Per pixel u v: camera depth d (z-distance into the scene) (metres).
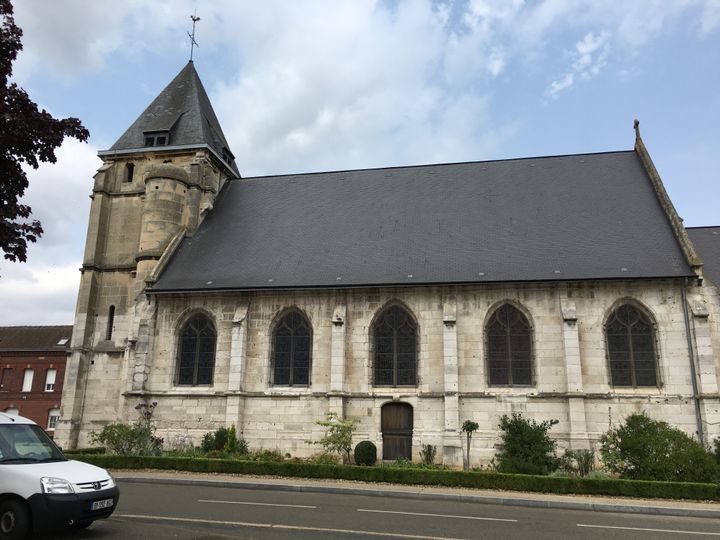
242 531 11.68
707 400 23.36
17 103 13.12
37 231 13.62
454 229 30.34
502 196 32.06
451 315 26.41
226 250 31.78
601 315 25.55
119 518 12.80
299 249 30.89
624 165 32.44
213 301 29.25
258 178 38.00
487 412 25.34
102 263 33.62
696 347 24.09
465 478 19.55
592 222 29.03
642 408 24.22
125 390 28.83
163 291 29.25
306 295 28.38
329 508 15.05
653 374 24.80
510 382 25.81
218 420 27.67
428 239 29.98
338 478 20.70
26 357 50.81
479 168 34.59
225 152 39.50
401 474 20.09
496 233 29.55
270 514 13.78
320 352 27.56
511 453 23.20
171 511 13.89
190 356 29.09
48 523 10.29
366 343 27.27
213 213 35.28
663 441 19.64
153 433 27.64
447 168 35.09
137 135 37.44
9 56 13.49
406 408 26.38
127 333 31.98
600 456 23.81
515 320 26.39
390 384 26.84
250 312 28.80
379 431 26.12
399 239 30.36
